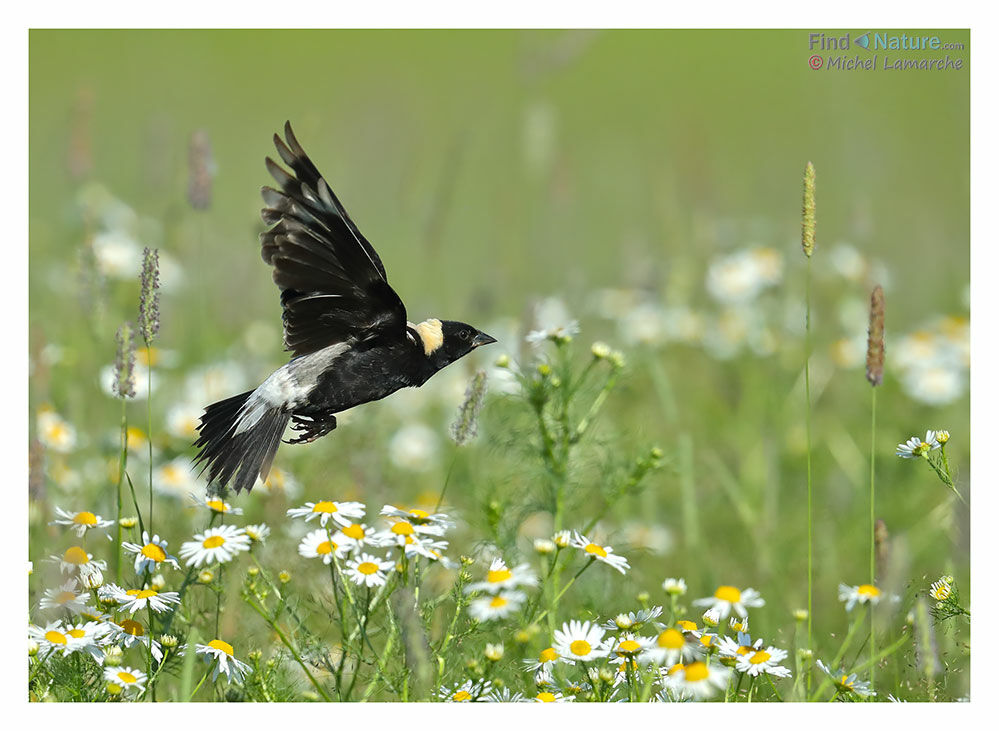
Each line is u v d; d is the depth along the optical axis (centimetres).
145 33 2200
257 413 732
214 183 1836
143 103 2034
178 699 713
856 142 1881
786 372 1323
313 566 838
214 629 773
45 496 850
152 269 711
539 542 748
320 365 729
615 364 896
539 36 1529
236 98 2094
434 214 1390
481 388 745
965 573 891
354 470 1030
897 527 1071
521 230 1706
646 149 2067
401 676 700
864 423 1259
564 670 731
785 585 987
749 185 1872
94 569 694
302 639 723
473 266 1650
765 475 1157
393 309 725
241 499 945
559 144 1970
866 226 1530
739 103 2152
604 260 1664
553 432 894
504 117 2133
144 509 955
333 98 2117
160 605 684
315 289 708
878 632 775
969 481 909
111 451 997
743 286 1403
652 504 1071
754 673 668
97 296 1034
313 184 683
